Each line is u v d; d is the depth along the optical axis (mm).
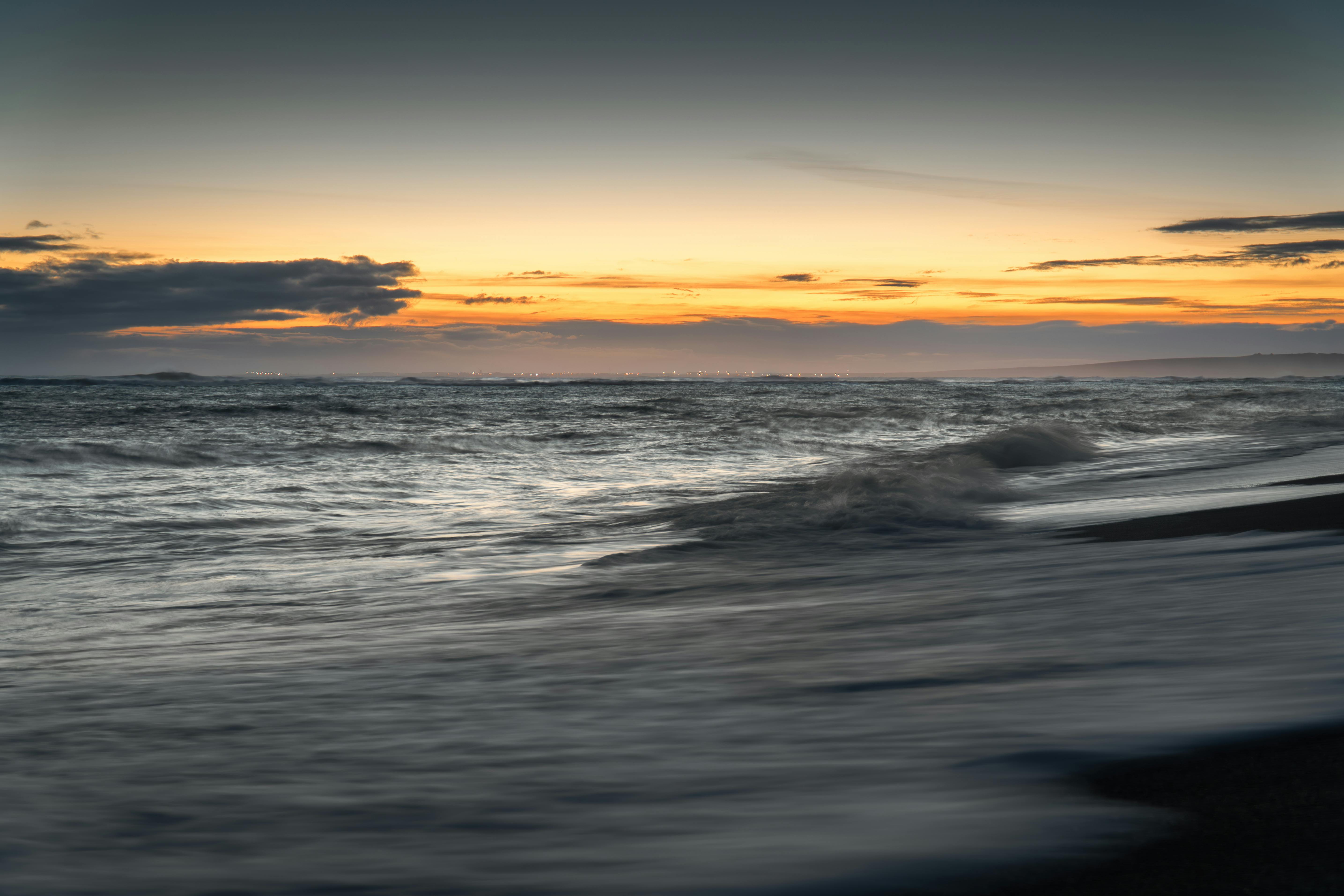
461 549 7688
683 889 1635
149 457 16031
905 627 3975
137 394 56594
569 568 6496
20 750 2668
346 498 11469
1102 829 1780
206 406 37875
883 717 2621
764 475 14258
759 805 2016
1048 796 1961
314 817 2070
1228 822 1778
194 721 2982
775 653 3613
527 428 26500
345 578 6516
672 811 2008
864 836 1812
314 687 3445
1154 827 1777
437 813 2070
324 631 4770
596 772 2299
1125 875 1591
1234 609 3754
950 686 2924
